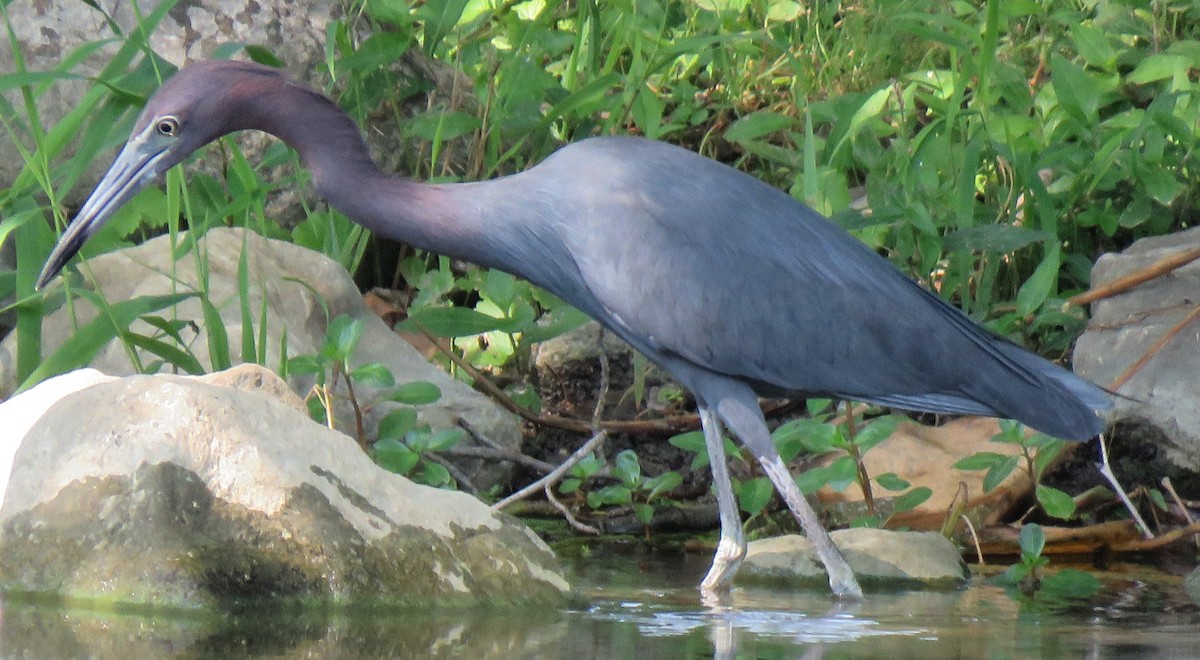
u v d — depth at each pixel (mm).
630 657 7012
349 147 9828
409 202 9867
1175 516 11023
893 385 9859
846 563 9211
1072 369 12242
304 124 9766
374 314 12164
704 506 11555
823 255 9805
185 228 13133
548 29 14219
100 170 12828
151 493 7660
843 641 7609
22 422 8289
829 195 12227
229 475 7750
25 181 10930
